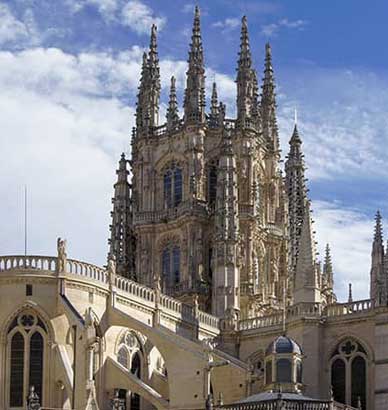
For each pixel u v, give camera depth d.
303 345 99.94
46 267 86.88
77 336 82.88
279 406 74.75
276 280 124.88
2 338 85.25
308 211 105.62
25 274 86.12
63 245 87.75
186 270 119.44
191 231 120.25
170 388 87.25
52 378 84.56
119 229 127.12
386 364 95.38
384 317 96.62
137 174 127.31
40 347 85.44
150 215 124.44
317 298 101.69
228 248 114.00
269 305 120.06
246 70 126.81
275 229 126.44
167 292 119.75
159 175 126.06
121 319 90.00
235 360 96.88
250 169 122.81
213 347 98.31
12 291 86.00
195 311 103.69
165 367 95.69
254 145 124.88
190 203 120.88
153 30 132.38
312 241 103.75
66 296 86.81
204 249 120.75
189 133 124.12
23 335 85.50
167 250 122.88
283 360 86.19
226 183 117.06
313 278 102.19
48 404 84.06
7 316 85.56
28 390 84.50
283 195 129.38
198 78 125.94
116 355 91.50
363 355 98.06
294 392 84.94
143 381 95.19
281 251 126.88
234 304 112.19
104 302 90.44
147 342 96.19
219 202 116.38
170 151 125.56
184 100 126.19
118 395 90.19
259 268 122.81
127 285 94.00
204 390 85.62
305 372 99.19
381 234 103.94
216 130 125.69
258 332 105.56
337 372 99.19
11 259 86.75
